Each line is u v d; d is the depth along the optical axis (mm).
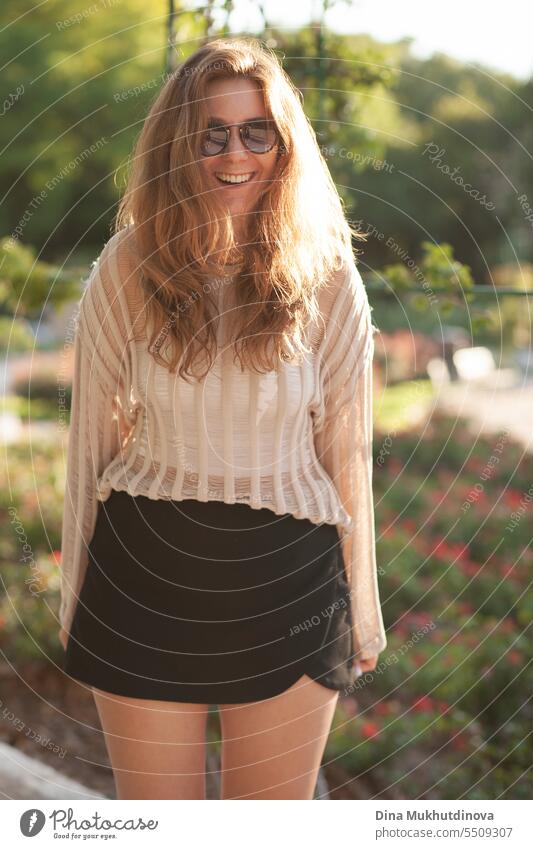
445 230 17828
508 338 10477
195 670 1744
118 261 1771
